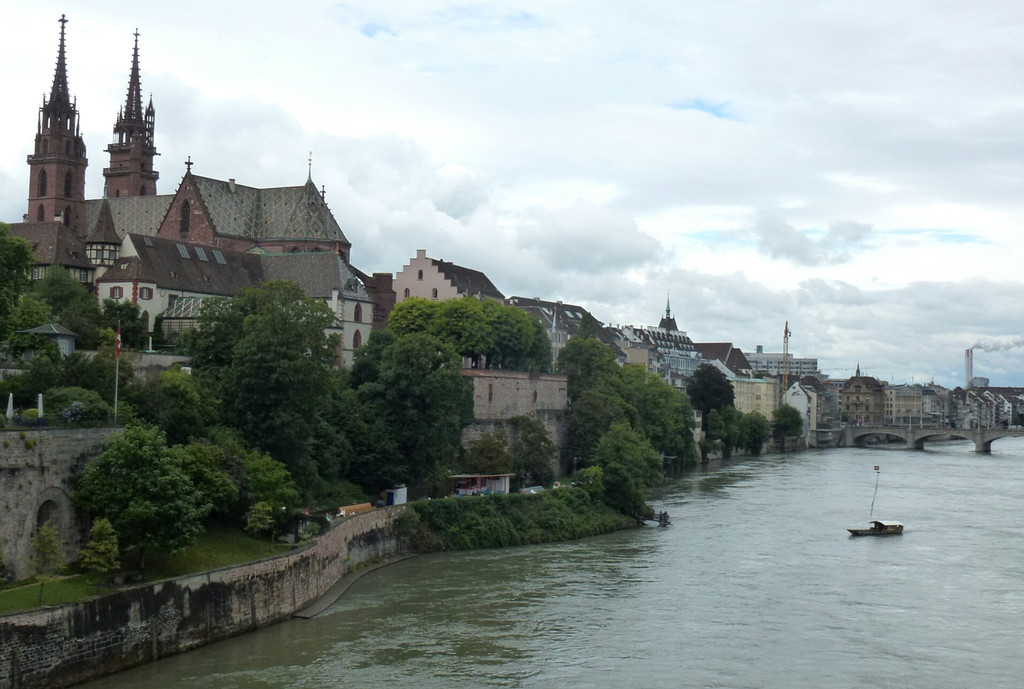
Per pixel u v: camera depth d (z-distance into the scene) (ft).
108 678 288.10
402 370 527.81
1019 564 483.10
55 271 611.47
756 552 500.74
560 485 602.85
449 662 321.32
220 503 372.38
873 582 440.86
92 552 307.99
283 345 444.55
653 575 443.73
